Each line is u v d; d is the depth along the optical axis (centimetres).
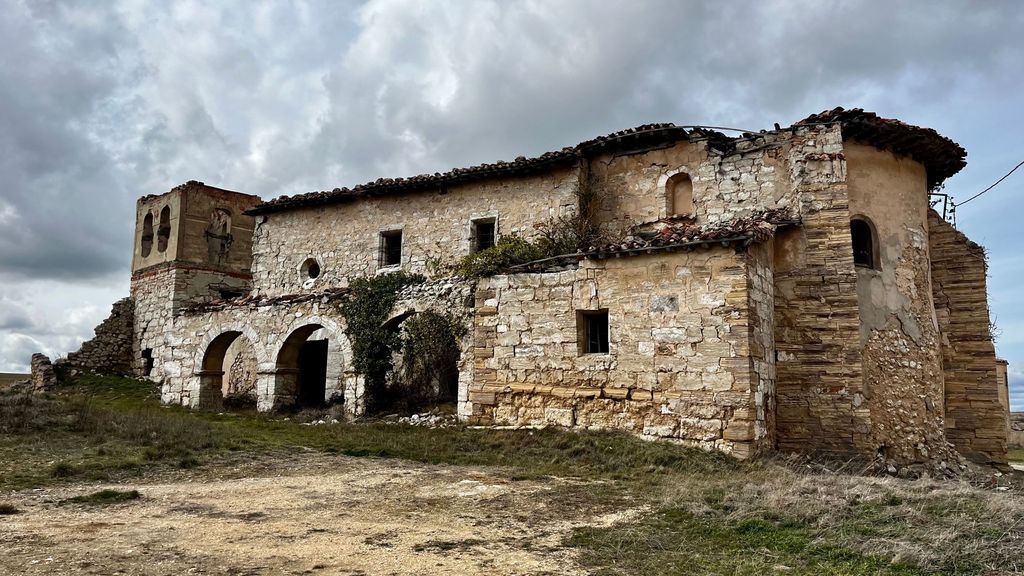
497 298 1520
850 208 1531
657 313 1352
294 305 1977
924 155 1653
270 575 556
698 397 1288
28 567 554
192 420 1547
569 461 1204
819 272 1471
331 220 2245
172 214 2917
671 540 709
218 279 2952
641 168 1786
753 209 1603
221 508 801
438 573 575
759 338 1337
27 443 1145
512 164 1891
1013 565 607
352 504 837
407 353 1844
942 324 1681
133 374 2911
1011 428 3134
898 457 1441
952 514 761
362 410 1784
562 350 1432
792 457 1316
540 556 638
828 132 1523
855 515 779
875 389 1452
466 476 1048
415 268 2052
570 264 1458
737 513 796
